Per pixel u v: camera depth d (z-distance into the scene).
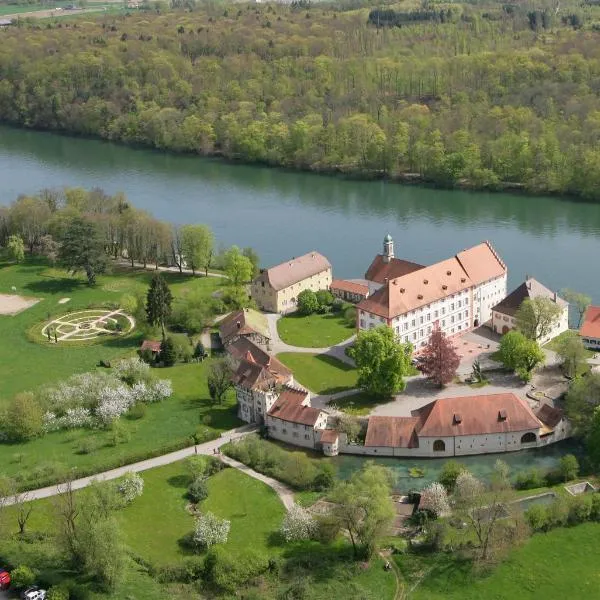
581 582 162.12
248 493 192.50
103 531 159.75
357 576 165.00
